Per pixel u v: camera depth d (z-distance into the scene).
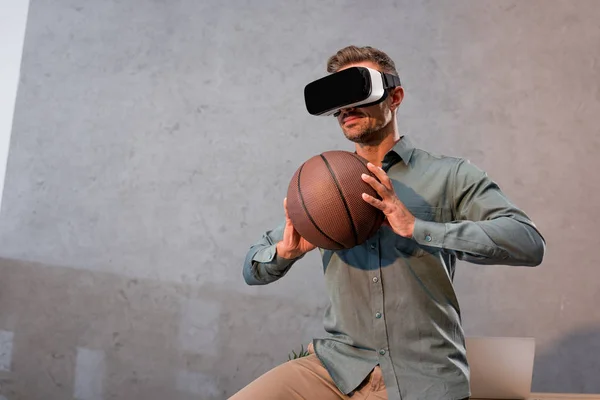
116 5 3.38
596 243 2.87
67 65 3.33
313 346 1.43
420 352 1.29
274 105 3.19
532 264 1.27
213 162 3.16
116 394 2.96
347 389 1.31
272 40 3.26
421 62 3.13
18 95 3.31
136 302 3.05
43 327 3.05
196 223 3.11
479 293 2.88
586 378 2.76
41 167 3.23
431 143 3.04
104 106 3.27
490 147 3.00
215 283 3.04
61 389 2.98
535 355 2.79
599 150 2.95
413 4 3.21
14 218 3.18
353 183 1.25
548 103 3.02
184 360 2.97
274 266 1.49
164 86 3.27
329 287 1.44
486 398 1.99
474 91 3.07
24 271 3.12
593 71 3.03
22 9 3.41
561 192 2.93
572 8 3.11
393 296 1.33
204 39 3.30
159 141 3.21
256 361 2.94
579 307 2.82
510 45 3.10
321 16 3.26
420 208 1.39
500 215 1.30
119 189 3.18
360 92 1.35
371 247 1.37
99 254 3.11
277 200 3.10
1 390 3.00
